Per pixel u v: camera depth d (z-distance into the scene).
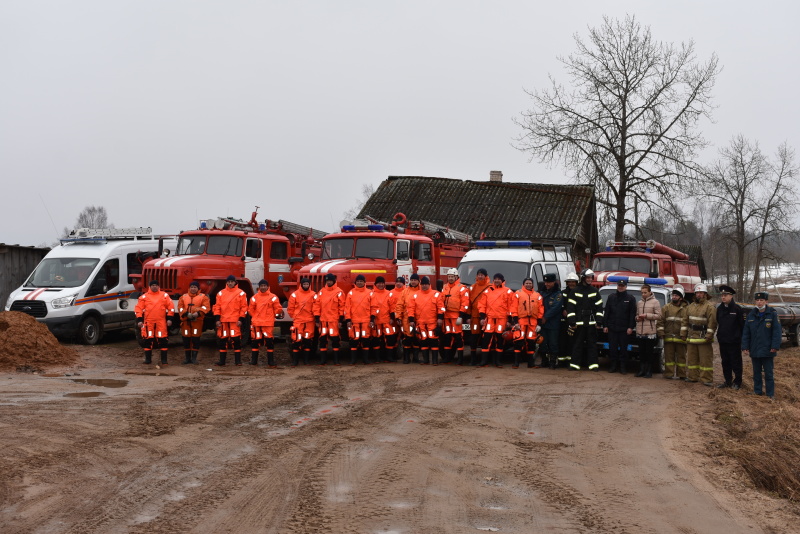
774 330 14.07
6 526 6.32
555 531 6.45
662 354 16.64
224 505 6.94
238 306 16.67
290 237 21.73
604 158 41.78
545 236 34.66
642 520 6.84
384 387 13.70
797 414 12.53
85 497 7.14
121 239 22.25
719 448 9.89
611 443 9.80
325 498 7.19
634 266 26.14
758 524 6.96
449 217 37.03
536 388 13.87
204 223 20.31
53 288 20.06
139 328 17.03
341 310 17.05
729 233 57.94
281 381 14.35
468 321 16.98
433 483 7.75
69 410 11.36
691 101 41.50
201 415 11.02
